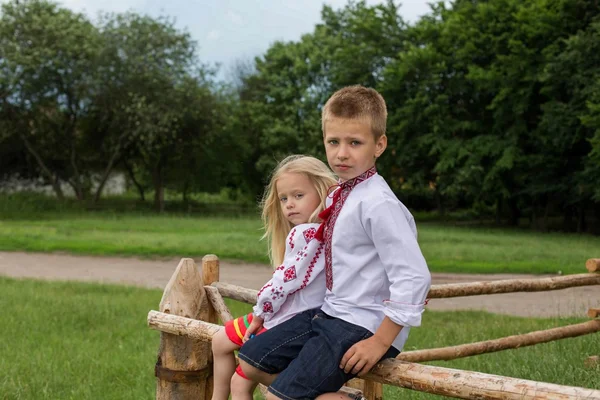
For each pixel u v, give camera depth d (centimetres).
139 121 3092
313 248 248
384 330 215
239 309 887
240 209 3844
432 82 2912
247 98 4300
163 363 343
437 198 3734
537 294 1145
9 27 3019
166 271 1391
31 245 1719
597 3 2612
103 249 1666
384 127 241
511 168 2769
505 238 2188
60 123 3325
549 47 2573
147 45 3183
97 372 565
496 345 484
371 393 358
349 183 240
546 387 191
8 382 525
